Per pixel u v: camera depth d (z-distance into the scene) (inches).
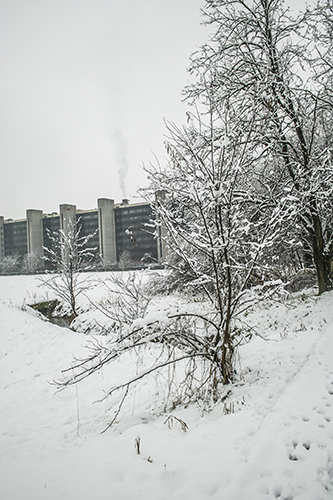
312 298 459.2
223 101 349.4
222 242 188.1
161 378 289.0
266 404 177.3
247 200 349.4
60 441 204.1
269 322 417.7
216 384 207.9
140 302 440.1
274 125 404.5
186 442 149.9
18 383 339.0
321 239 454.3
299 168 418.6
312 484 112.7
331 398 168.6
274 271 263.9
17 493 132.7
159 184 225.1
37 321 570.3
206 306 402.3
